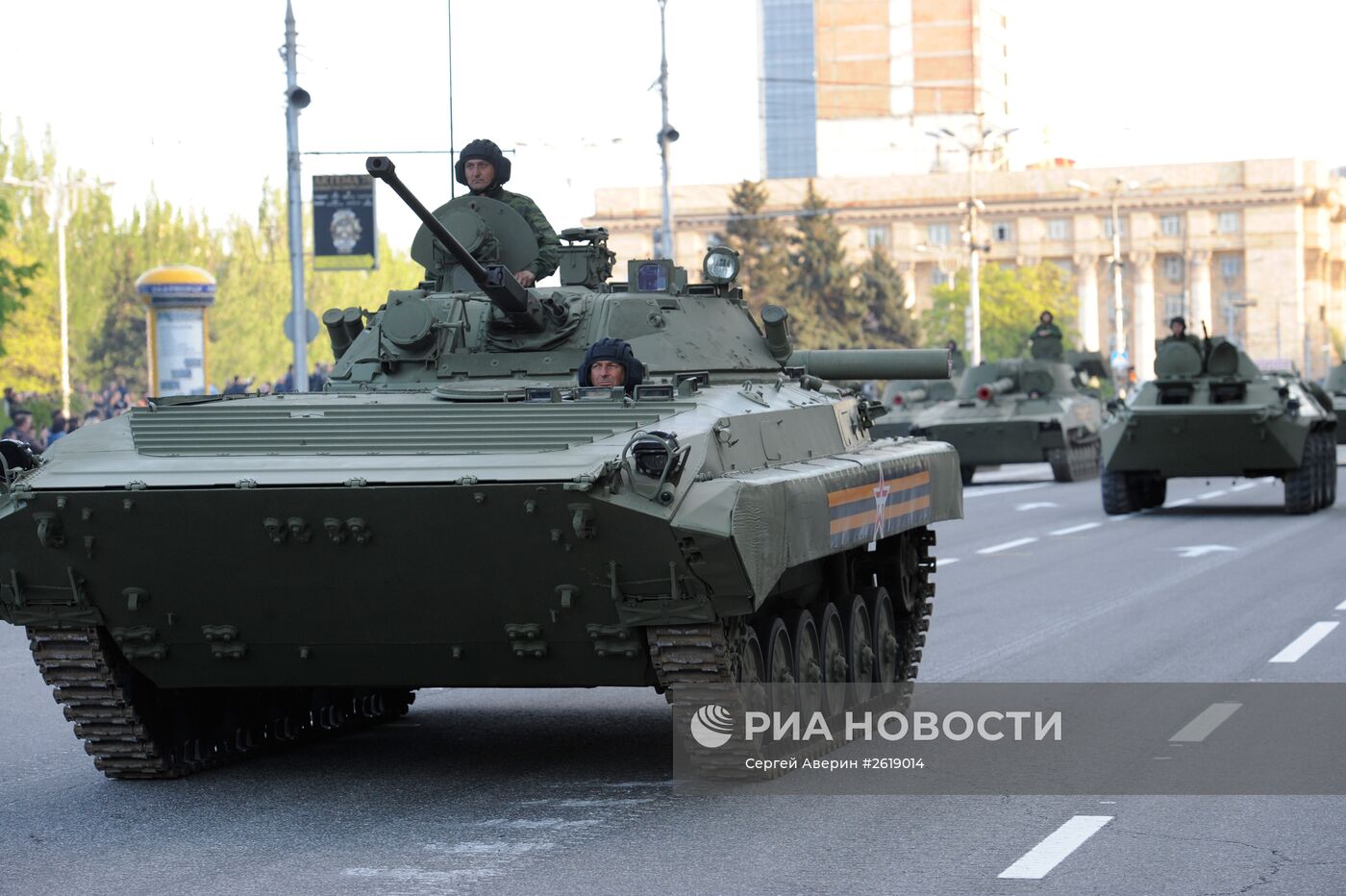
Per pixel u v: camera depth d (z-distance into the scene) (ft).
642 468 67.82
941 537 205.46
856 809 70.49
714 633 70.33
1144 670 106.52
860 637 90.33
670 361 91.04
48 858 64.75
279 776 79.41
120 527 70.79
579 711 96.99
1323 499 239.71
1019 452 309.83
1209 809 70.08
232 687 79.46
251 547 70.74
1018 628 126.72
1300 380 244.63
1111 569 167.02
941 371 109.40
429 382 91.09
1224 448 226.38
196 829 69.05
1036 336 324.19
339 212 262.26
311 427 74.02
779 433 79.46
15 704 102.47
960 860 62.08
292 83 271.69
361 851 64.64
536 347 91.35
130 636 74.38
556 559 69.21
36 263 332.19
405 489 67.87
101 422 77.20
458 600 71.56
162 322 288.51
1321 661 108.88
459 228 98.22
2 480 72.33
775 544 70.95
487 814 70.44
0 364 593.42
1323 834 65.77
